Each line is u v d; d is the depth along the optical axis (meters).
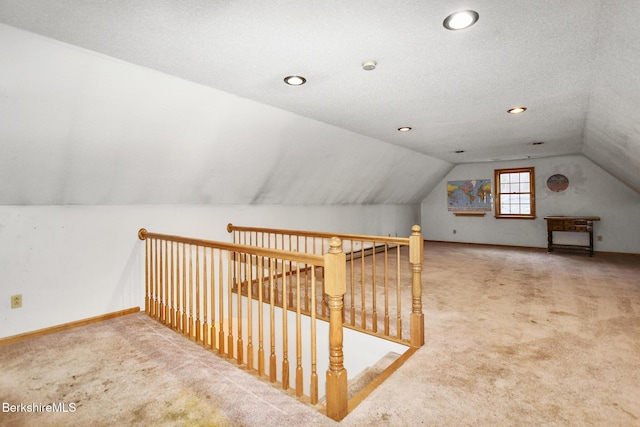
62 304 3.05
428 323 3.03
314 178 5.11
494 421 1.68
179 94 2.79
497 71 2.57
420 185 8.06
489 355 2.39
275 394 1.99
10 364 2.38
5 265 2.76
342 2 1.67
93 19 1.80
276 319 3.77
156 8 1.70
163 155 3.25
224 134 3.45
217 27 1.90
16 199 2.78
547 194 7.22
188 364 2.37
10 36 1.90
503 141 5.30
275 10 1.73
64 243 3.06
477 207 8.21
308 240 5.67
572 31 1.97
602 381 2.03
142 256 3.58
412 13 1.78
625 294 3.86
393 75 2.63
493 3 1.70
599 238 6.68
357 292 4.17
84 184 3.03
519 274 5.00
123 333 2.95
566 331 2.80
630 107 2.69
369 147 5.23
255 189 4.50
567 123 4.18
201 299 4.08
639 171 4.43
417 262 2.53
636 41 1.77
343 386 1.75
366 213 7.07
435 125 4.27
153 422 1.75
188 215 4.00
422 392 1.95
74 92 2.36
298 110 3.57
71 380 2.17
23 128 2.38
